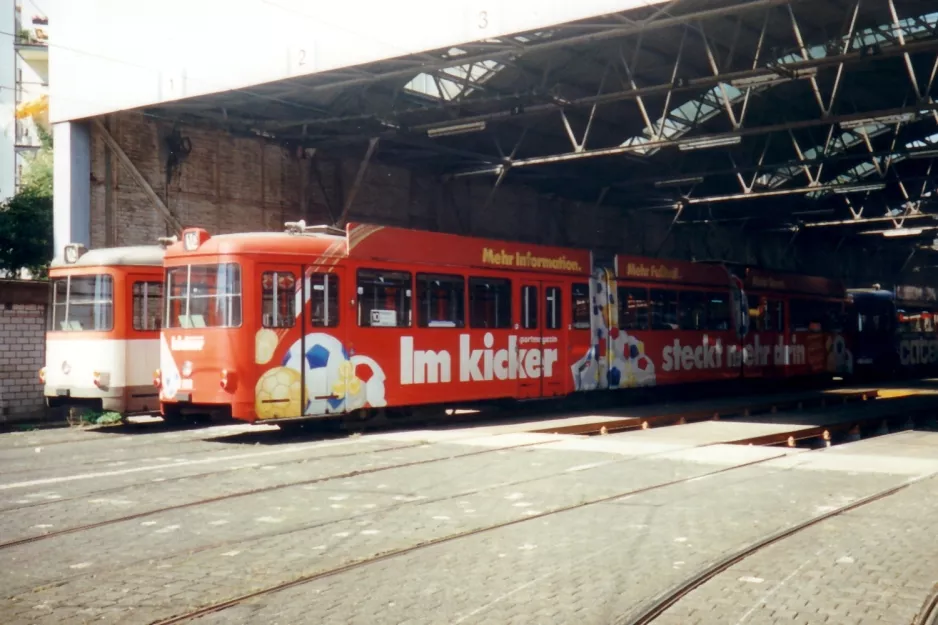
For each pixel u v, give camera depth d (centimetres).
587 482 1134
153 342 1897
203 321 1644
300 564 732
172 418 1825
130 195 2305
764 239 4825
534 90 2253
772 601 612
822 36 2461
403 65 2084
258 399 1608
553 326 2203
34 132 4400
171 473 1231
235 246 1623
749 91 2389
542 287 2180
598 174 3462
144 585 675
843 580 663
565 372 2223
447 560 738
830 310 3481
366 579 682
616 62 2500
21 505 1005
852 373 3606
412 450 1477
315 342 1689
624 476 1180
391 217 2911
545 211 3544
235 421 2006
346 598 632
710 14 1728
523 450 1466
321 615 594
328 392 1703
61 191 2228
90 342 1869
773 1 1655
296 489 1096
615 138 3141
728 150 3356
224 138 2484
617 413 2197
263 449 1506
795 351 3209
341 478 1180
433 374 1895
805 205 4322
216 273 1636
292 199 2641
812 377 3375
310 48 1958
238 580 685
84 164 2233
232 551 780
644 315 2509
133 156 2312
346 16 1919
